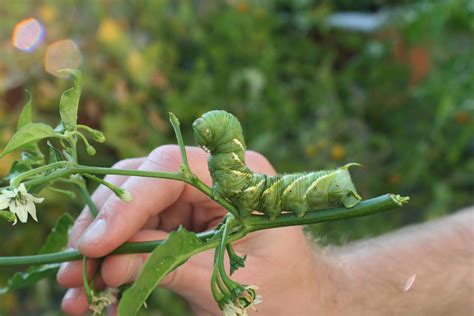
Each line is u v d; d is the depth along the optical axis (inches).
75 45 36.6
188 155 16.9
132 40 42.3
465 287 19.5
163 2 43.4
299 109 42.9
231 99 40.1
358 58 46.6
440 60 44.6
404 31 45.0
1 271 34.6
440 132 40.8
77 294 17.0
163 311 32.7
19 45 36.8
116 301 15.7
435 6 41.5
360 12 55.7
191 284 15.7
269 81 42.3
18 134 10.8
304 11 50.3
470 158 42.6
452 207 39.8
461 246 20.0
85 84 35.9
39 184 11.6
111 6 42.8
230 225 11.9
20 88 36.0
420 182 41.0
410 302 19.0
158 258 11.0
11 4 37.9
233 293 11.2
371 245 20.5
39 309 35.3
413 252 19.8
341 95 44.9
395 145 42.3
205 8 47.6
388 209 11.9
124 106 36.1
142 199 15.6
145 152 35.9
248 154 17.9
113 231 14.7
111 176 17.3
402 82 45.2
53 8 38.6
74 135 11.4
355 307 18.4
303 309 17.5
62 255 14.4
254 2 47.2
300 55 47.3
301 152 40.2
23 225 34.9
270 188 12.0
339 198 12.1
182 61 45.0
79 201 33.8
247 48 43.4
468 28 42.8
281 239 17.0
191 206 17.8
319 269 18.6
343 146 39.9
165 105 39.1
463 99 39.9
